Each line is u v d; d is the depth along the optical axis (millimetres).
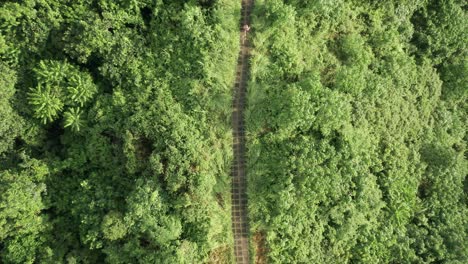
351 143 32719
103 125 32469
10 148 33812
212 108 32188
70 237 33125
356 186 33438
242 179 32562
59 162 33500
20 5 31625
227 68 32219
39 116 32906
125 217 30281
